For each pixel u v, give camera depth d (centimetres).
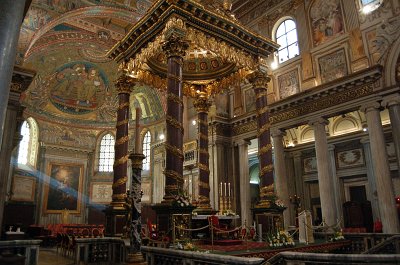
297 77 1667
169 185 857
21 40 1572
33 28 1625
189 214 847
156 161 2494
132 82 1209
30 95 2270
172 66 928
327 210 1390
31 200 2228
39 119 2384
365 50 1417
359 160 1819
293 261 604
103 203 2522
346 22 1511
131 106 2645
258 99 1192
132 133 2592
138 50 1145
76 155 2525
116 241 937
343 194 1883
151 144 2575
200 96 1438
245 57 1180
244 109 1919
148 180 2503
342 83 1420
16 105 1355
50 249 1506
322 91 1488
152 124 2617
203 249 796
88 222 2444
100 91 2620
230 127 1964
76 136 2550
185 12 979
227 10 1156
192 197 1967
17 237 1002
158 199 2381
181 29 957
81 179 2505
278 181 1611
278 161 1638
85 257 922
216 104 1944
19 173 2180
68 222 2362
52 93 2427
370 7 1434
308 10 1683
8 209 2077
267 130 1154
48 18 1695
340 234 1111
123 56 1198
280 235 927
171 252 658
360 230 1533
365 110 1351
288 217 1555
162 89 1357
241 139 1894
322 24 1608
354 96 1397
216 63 1377
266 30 1875
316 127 1512
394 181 1670
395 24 1333
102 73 2573
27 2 429
